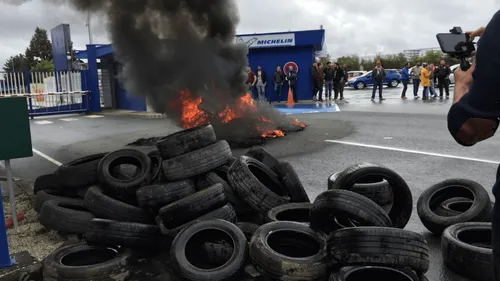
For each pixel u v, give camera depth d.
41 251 3.98
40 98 19.39
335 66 22.62
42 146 10.88
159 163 4.95
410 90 31.62
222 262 3.52
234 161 4.49
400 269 2.90
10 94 18.86
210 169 4.55
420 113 14.87
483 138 1.67
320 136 10.58
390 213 4.19
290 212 3.99
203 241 3.59
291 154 8.47
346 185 3.89
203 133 4.75
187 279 3.21
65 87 20.22
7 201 5.61
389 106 18.19
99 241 3.66
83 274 3.28
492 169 6.67
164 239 3.97
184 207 3.86
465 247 3.38
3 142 4.14
